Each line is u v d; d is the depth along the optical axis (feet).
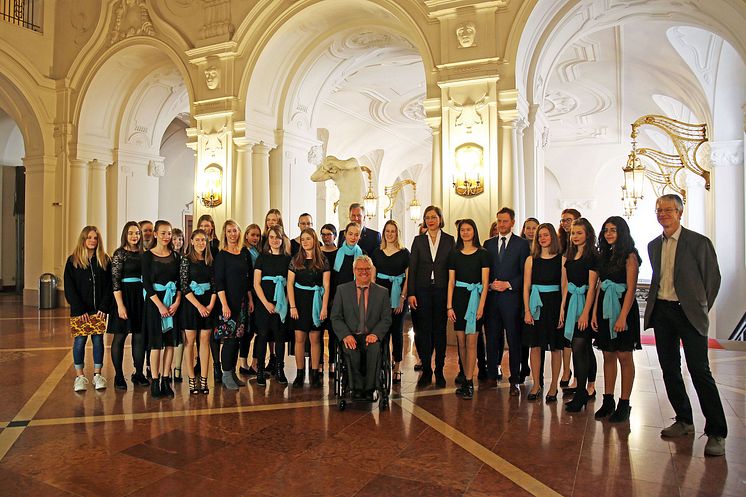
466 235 16.46
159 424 13.48
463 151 24.14
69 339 25.73
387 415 14.21
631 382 13.84
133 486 9.93
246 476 10.36
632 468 10.71
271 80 31.19
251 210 30.48
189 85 31.48
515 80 23.76
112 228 38.99
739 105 33.14
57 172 37.73
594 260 14.43
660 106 45.11
